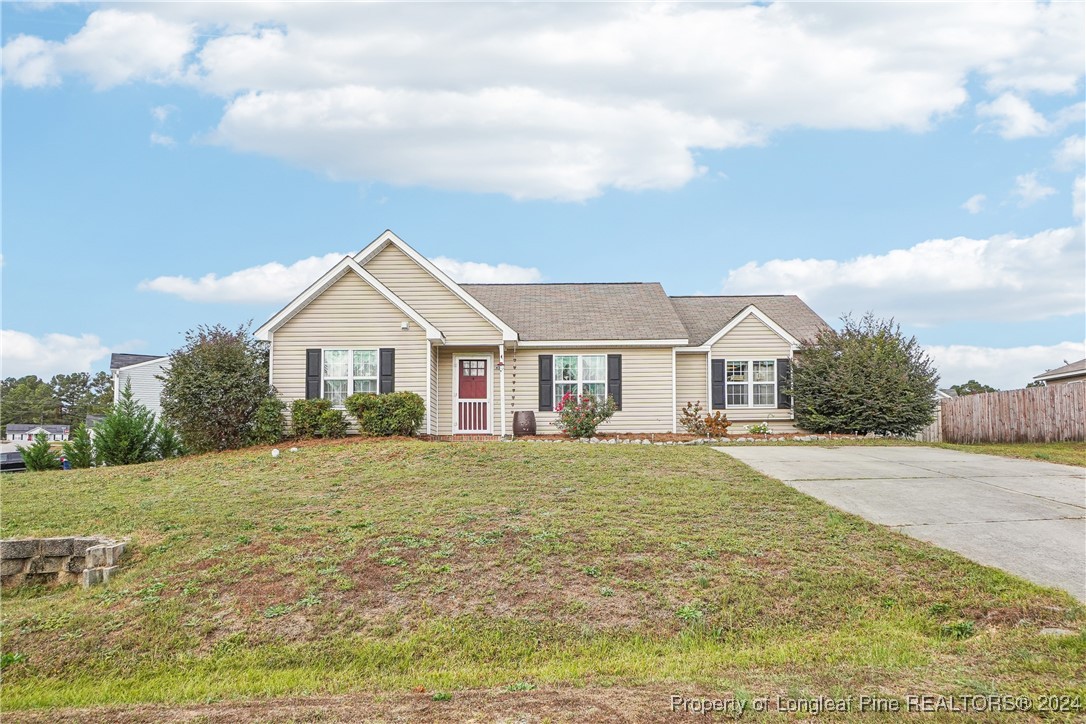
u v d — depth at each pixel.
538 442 19.31
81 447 19.91
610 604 8.65
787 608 8.41
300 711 6.32
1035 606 7.95
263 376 20.83
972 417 25.05
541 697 6.30
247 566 9.98
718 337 24.70
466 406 23.73
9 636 8.67
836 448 19.67
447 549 10.21
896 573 9.16
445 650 7.94
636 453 17.08
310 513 12.31
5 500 14.43
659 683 6.50
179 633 8.49
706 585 8.95
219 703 6.73
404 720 5.95
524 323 24.83
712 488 13.41
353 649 8.01
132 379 31.91
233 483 15.05
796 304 28.66
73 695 7.29
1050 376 31.80
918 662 6.67
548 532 10.66
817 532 10.72
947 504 12.43
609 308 26.05
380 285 21.67
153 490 14.82
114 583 9.94
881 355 22.94
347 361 21.64
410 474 14.99
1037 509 12.07
